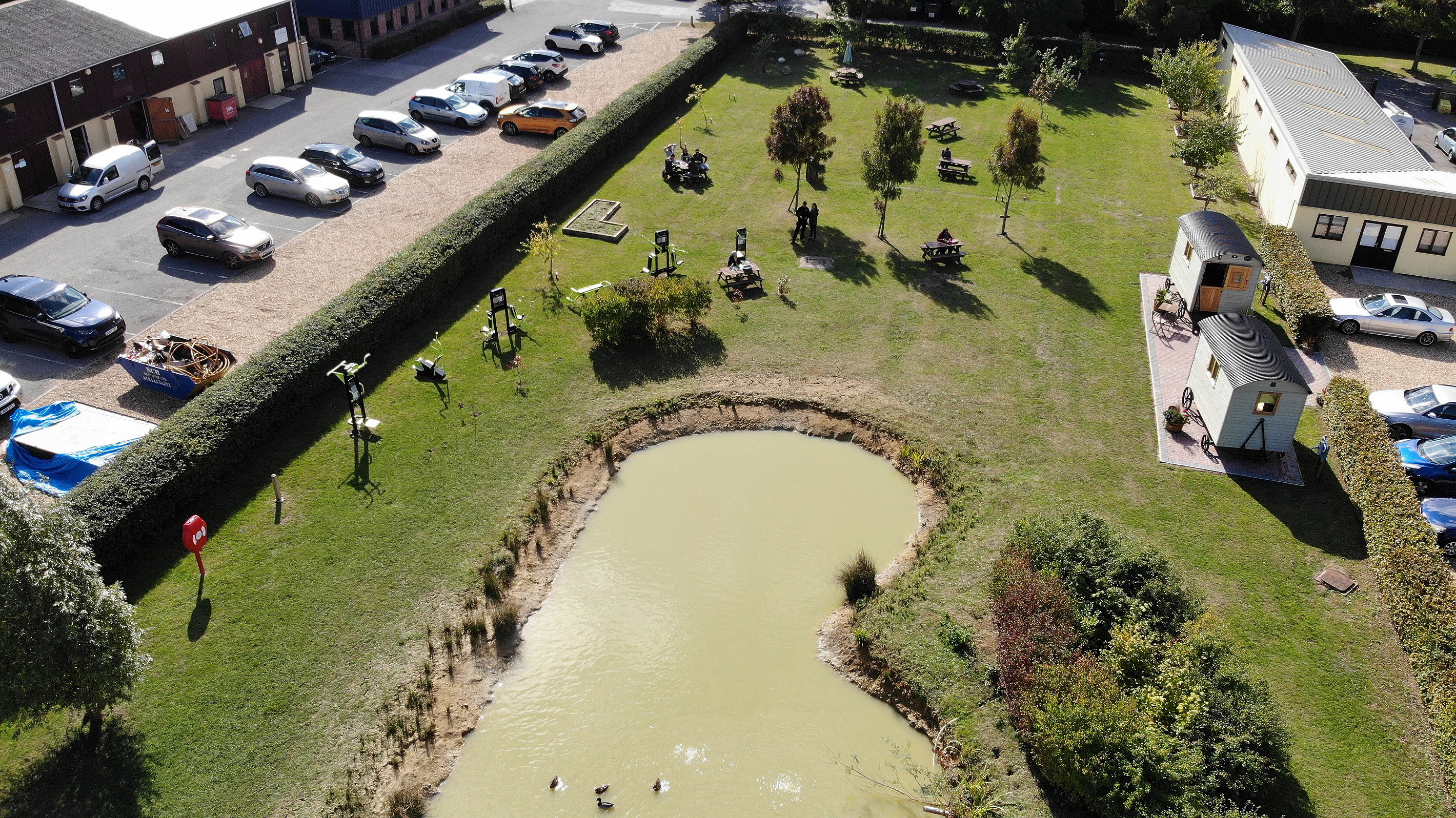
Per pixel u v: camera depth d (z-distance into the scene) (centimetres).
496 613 2128
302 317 3164
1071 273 3631
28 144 3828
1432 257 3669
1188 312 3328
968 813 1728
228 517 2353
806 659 2108
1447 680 1886
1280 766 1748
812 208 3738
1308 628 2141
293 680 1962
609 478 2598
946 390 2939
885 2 6109
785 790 1825
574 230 3766
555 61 5400
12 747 1808
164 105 4400
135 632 1817
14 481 1795
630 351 3070
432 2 6253
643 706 1983
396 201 4022
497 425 2723
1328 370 3103
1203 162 4256
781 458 2706
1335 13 6169
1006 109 5269
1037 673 1831
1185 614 2003
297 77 5250
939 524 2438
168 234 3459
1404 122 4941
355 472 2522
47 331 2923
